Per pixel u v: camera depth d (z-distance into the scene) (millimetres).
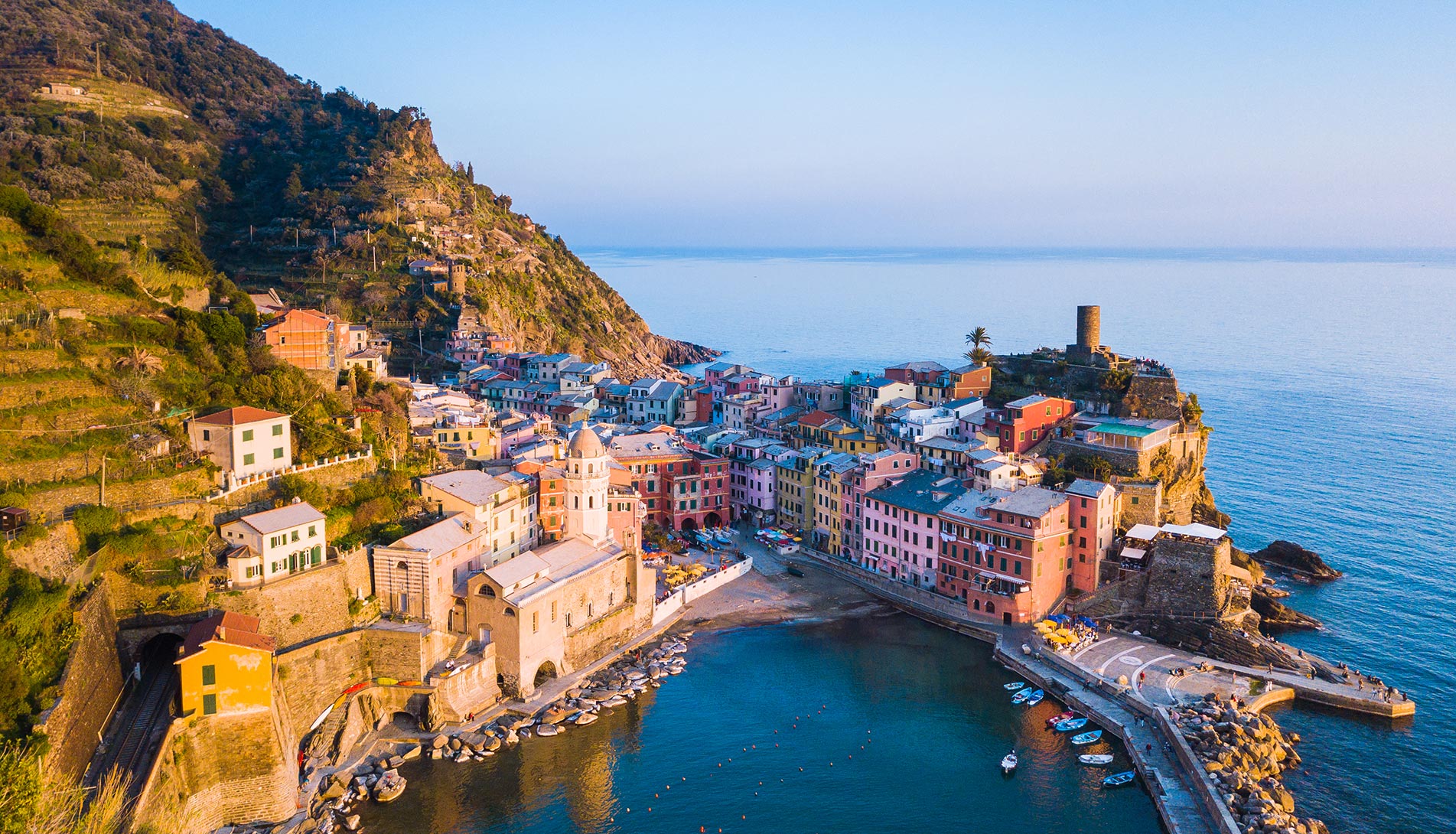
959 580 166375
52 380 121438
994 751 125188
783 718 132750
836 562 188000
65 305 135875
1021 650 150625
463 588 136500
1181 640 159000
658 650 152125
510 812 109688
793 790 115938
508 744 122688
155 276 167250
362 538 132625
